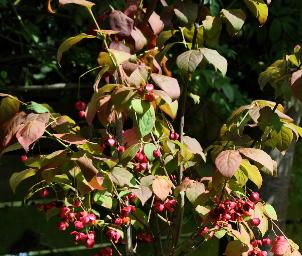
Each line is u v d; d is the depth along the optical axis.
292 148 2.49
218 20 1.71
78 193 1.83
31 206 2.80
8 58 2.98
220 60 1.62
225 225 1.75
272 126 1.66
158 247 1.97
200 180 1.82
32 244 2.80
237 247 1.73
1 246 2.75
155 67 1.74
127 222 1.76
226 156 1.51
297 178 3.22
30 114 1.50
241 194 1.75
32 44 3.06
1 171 2.75
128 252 1.83
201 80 2.93
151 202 2.01
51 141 2.79
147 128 1.52
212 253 3.14
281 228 2.51
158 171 1.91
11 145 1.64
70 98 3.00
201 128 3.06
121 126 1.73
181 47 2.64
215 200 1.75
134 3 1.80
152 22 1.80
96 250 2.91
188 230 2.88
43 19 3.11
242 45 3.17
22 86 2.86
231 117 1.70
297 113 2.44
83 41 3.04
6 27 3.02
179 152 1.79
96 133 2.13
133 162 1.88
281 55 2.99
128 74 1.54
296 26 2.99
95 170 1.51
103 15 1.82
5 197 2.76
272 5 2.97
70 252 2.87
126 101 1.49
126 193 1.70
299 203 3.30
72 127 1.70
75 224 1.68
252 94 3.23
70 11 2.87
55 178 1.81
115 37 1.71
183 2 1.80
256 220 1.72
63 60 3.04
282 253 1.68
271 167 1.52
